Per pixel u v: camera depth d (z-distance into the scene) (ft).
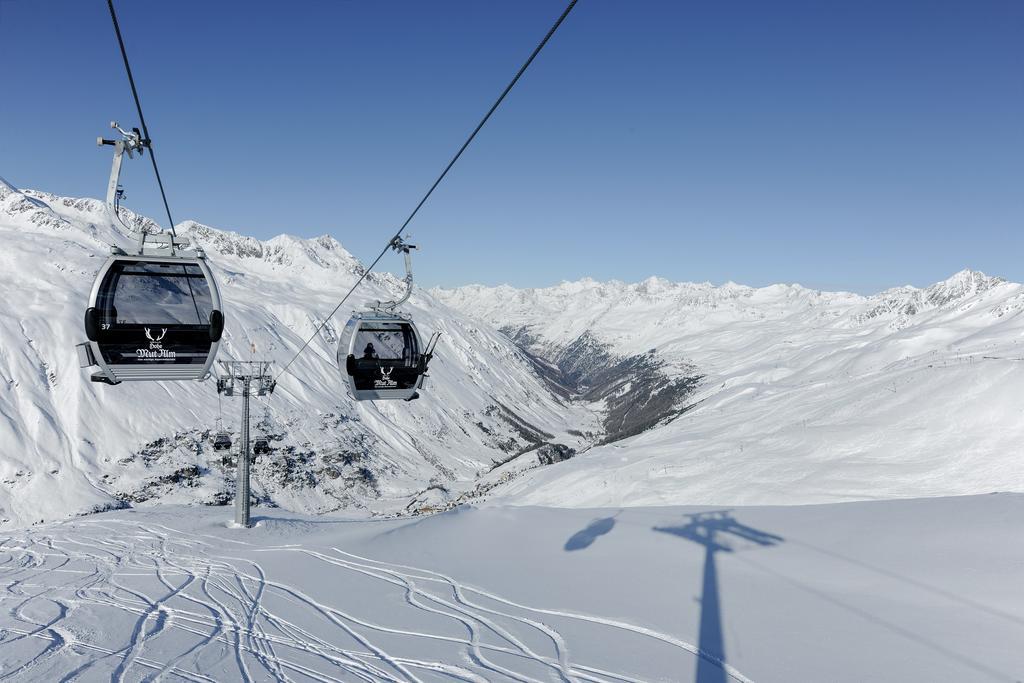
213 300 48.42
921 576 45.29
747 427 289.33
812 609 42.57
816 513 64.85
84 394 522.47
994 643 34.94
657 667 37.06
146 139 45.60
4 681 38.55
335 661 41.63
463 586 56.54
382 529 85.20
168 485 469.57
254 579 66.69
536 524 75.51
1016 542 47.80
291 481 522.06
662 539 61.87
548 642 42.39
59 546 94.84
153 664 41.47
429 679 38.01
